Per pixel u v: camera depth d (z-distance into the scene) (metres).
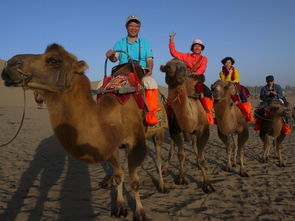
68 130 3.63
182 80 5.57
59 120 3.61
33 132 16.48
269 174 7.65
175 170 8.10
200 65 6.86
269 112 8.73
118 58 6.21
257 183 6.84
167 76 5.78
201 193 6.18
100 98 4.46
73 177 7.41
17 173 7.75
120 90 4.50
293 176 7.42
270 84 9.45
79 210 5.27
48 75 3.47
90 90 3.86
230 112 7.43
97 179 7.23
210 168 8.30
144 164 8.84
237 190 6.33
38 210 5.27
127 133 4.61
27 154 10.29
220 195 6.04
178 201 5.73
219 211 5.22
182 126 6.05
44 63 3.47
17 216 5.00
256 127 9.23
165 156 10.05
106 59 5.18
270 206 5.41
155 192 6.25
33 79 3.43
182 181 6.80
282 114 8.60
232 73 8.26
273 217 4.95
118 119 4.32
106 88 4.68
